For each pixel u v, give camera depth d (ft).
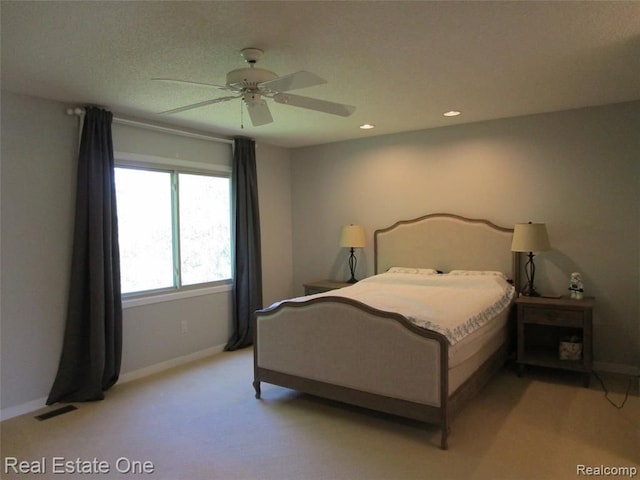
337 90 11.12
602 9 7.01
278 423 10.07
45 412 10.90
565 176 13.62
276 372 11.23
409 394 9.14
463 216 15.29
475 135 15.01
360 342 9.75
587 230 13.39
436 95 11.68
